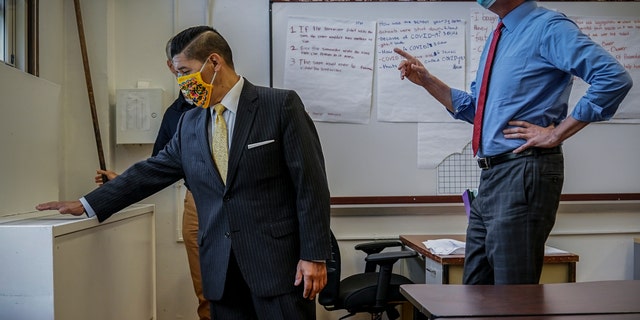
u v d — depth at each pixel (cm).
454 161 276
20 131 175
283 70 270
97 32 267
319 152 150
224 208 142
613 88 144
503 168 161
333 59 272
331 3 272
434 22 274
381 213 276
